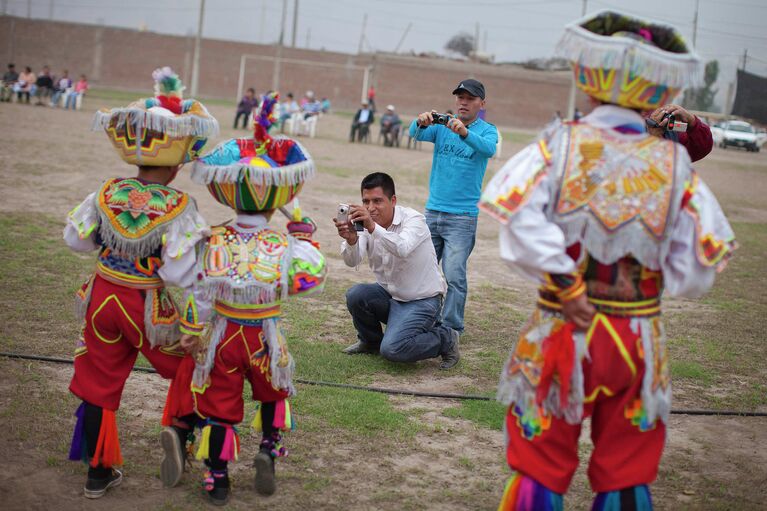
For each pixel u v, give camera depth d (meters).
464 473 4.45
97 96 46.72
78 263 8.42
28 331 6.23
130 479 4.18
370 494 4.14
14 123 24.56
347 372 5.96
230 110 43.91
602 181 3.19
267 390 4.01
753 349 7.17
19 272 7.90
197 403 3.95
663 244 3.24
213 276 3.78
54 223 10.44
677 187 3.22
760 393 5.99
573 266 3.14
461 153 6.57
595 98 3.38
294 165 3.84
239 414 3.97
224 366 3.89
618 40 3.18
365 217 5.62
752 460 4.80
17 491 3.96
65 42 66.25
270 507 3.97
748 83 51.91
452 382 5.93
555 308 3.31
